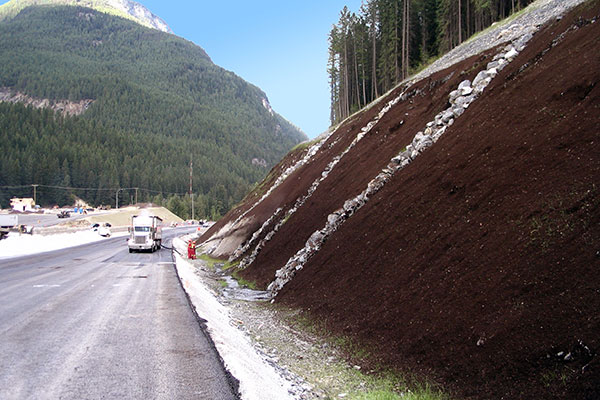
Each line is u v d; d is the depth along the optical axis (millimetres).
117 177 166625
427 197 12641
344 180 22047
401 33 57250
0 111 175500
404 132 20016
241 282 22750
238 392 6211
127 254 36500
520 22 24328
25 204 123000
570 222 7383
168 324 10328
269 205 34562
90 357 7641
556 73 11891
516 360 6363
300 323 12953
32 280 18516
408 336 8742
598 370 5328
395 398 7199
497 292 7594
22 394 5855
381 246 12797
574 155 8672
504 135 11602
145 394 6008
